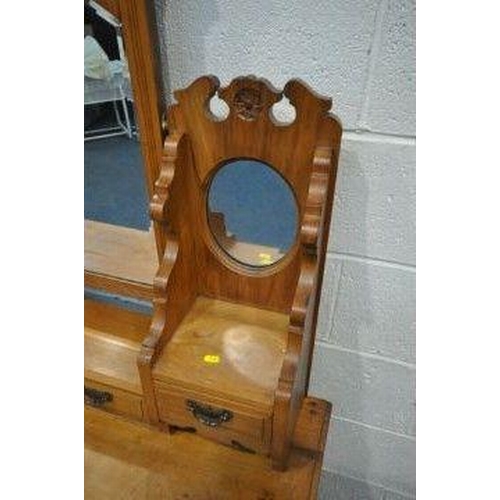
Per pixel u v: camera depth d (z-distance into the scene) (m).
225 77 0.56
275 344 0.59
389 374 0.77
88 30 0.53
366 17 0.48
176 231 0.54
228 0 0.51
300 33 0.51
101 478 0.60
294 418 0.61
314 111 0.47
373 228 0.62
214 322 0.62
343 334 0.74
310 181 0.47
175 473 0.60
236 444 0.60
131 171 0.64
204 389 0.55
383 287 0.67
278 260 0.60
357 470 0.96
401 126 0.53
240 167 0.55
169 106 0.54
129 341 0.72
